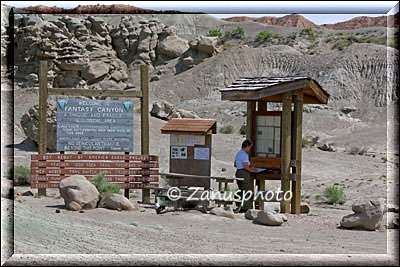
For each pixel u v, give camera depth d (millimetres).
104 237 7395
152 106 36906
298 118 11547
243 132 38406
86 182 10305
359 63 73625
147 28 91875
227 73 81750
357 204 9445
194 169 12141
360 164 26938
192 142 12172
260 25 124625
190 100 74812
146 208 11148
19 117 36406
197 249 7039
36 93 49062
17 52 52219
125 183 12578
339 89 69312
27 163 20125
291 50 87625
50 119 24281
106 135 12656
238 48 87125
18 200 10617
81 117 12578
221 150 28734
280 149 11602
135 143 27078
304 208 11930
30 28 52031
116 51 89375
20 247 6539
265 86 10891
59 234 7348
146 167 12648
